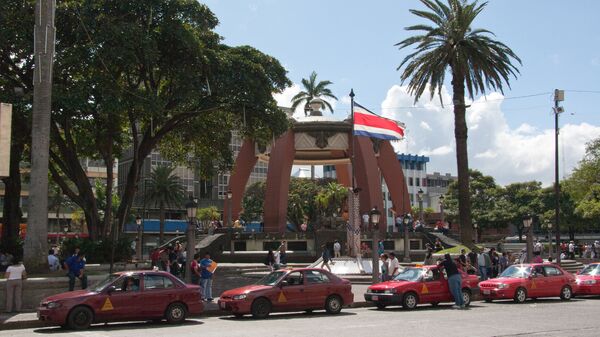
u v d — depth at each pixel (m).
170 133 36.62
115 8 26.77
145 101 26.08
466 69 33.09
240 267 35.53
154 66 28.34
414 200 119.69
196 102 29.70
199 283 20.52
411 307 18.56
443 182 130.62
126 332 13.45
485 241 79.19
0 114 16.53
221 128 35.47
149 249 57.16
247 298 16.28
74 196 29.94
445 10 34.16
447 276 19.00
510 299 21.59
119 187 97.25
